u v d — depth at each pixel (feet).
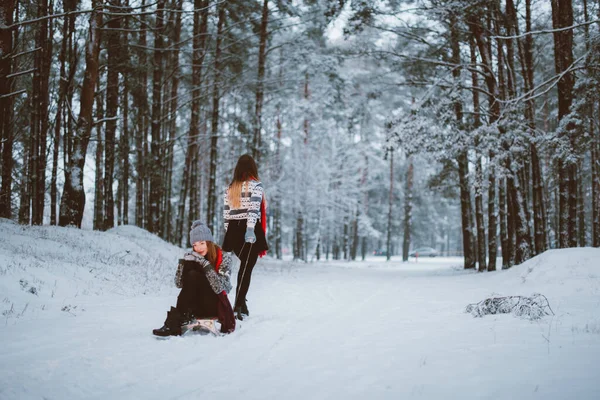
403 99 107.14
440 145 50.37
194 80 69.72
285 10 75.05
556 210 88.69
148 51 62.64
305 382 9.91
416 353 12.14
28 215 50.83
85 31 51.98
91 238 38.75
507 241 54.44
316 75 88.84
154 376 10.52
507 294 25.86
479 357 11.38
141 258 39.01
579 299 21.66
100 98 64.69
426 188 72.59
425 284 37.47
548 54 74.84
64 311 19.08
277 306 23.30
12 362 11.19
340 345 13.67
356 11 52.75
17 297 19.93
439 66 60.70
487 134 47.03
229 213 19.49
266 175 111.45
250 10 74.23
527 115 51.29
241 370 11.05
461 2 47.83
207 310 15.62
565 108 44.04
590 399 7.98
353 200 128.26
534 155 49.80
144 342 13.82
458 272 64.49
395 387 9.27
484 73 53.52
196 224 16.20
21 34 54.19
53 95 59.67
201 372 10.89
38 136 47.14
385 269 84.02
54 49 63.93
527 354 11.51
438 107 51.57
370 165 142.41
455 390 8.88
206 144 102.06
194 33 67.92
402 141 52.24
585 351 11.55
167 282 31.27
